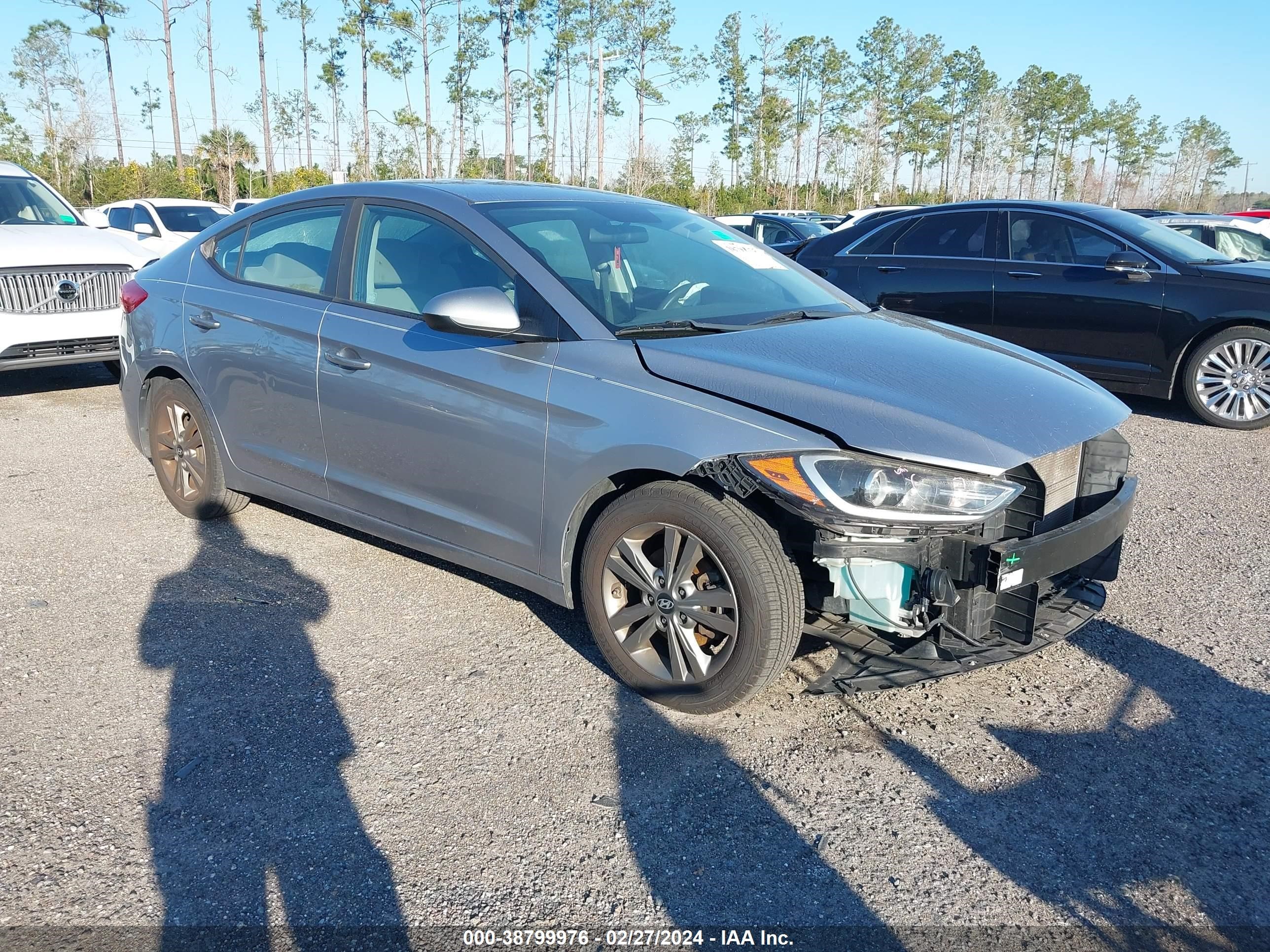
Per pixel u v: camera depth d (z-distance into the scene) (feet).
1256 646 11.66
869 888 7.62
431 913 7.34
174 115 158.51
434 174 177.58
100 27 157.48
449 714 10.11
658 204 14.01
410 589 13.28
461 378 10.96
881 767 9.20
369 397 11.96
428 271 11.86
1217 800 8.71
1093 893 7.57
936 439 8.80
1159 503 17.19
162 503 16.72
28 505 16.56
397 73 168.35
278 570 13.88
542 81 181.57
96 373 28.43
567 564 10.59
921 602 9.16
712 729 9.81
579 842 8.14
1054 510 10.03
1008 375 10.39
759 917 7.31
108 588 13.20
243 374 13.70
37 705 10.21
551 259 11.19
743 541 9.17
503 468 10.75
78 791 8.75
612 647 10.39
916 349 10.87
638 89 166.91
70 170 132.87
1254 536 15.46
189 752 9.37
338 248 12.94
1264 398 21.93
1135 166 222.28
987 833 8.27
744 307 11.74
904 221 26.68
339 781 8.96
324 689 10.60
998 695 10.57
